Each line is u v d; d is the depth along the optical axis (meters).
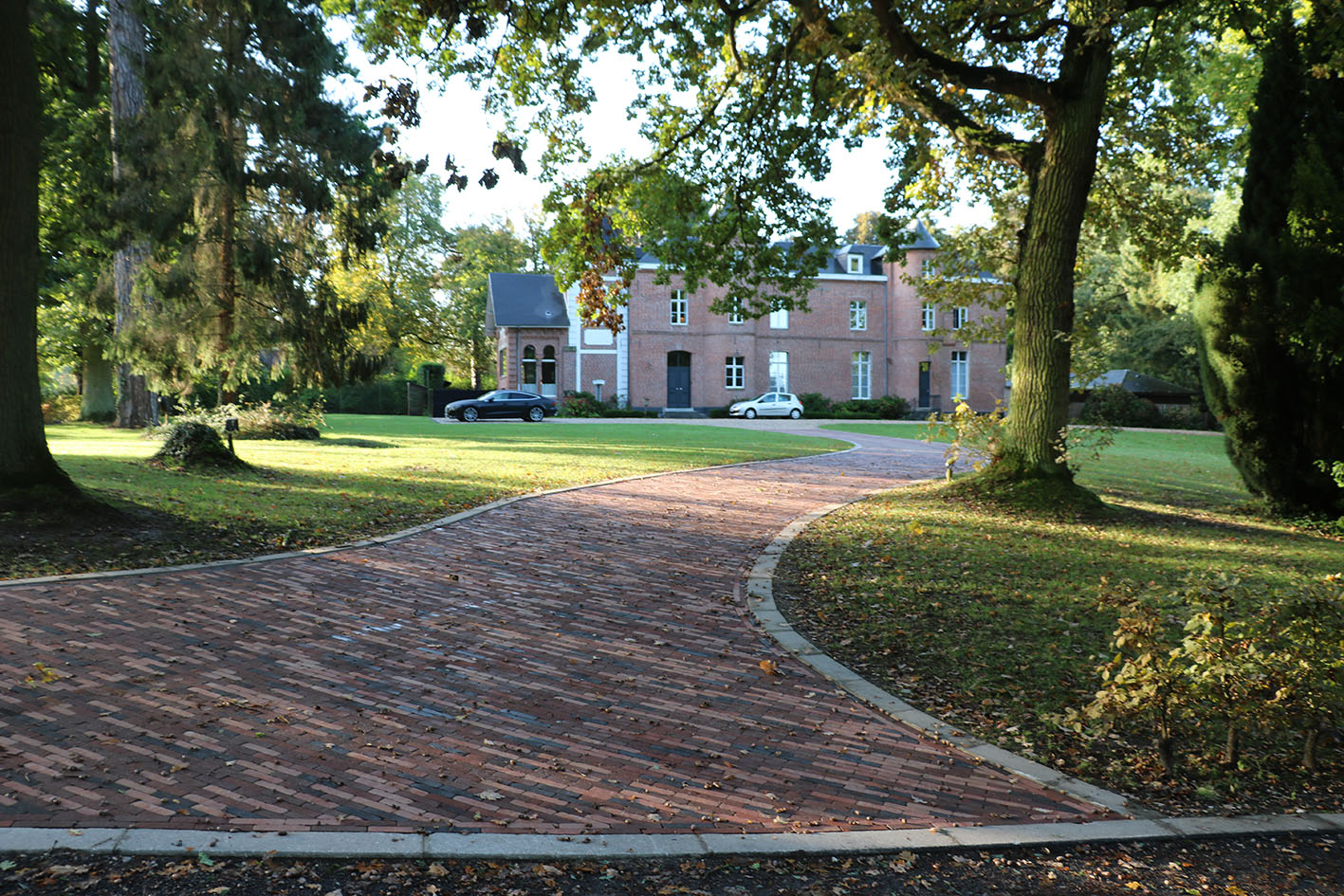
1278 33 13.20
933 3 12.72
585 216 14.36
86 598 6.95
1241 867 3.88
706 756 4.83
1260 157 13.41
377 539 9.82
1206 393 14.57
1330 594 4.85
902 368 48.84
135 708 5.00
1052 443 13.59
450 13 8.83
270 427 22.36
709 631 7.15
